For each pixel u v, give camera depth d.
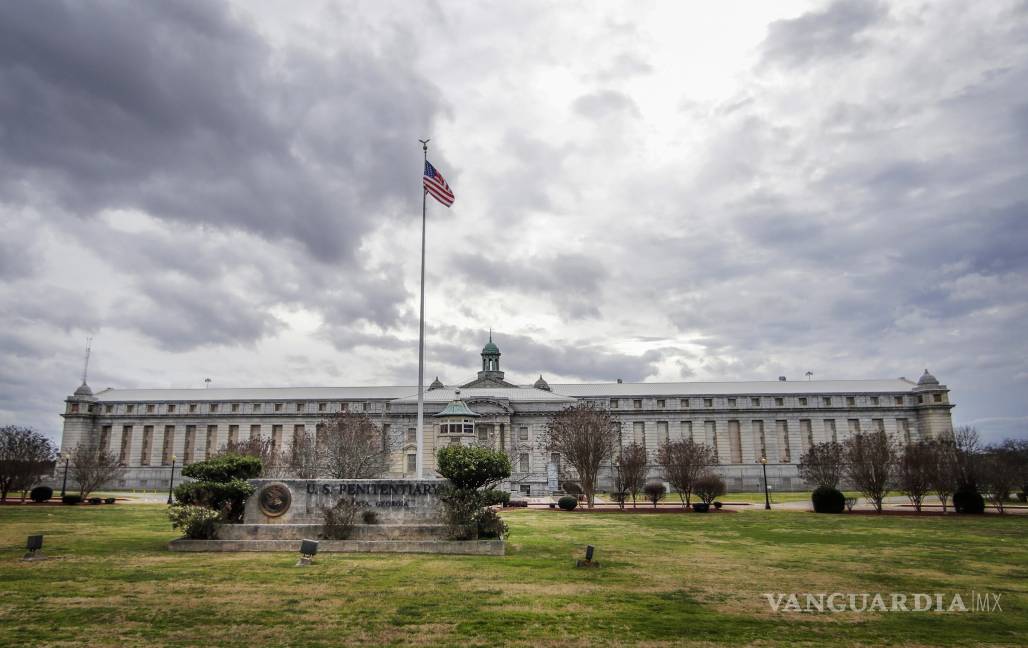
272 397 119.19
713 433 112.50
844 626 17.08
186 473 31.06
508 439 106.31
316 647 14.48
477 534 29.19
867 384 117.50
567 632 15.88
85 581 21.09
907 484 59.06
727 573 24.59
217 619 16.61
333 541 28.09
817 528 42.47
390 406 112.31
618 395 115.56
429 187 43.47
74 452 91.81
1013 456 72.75
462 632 15.75
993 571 25.81
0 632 15.22
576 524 44.25
